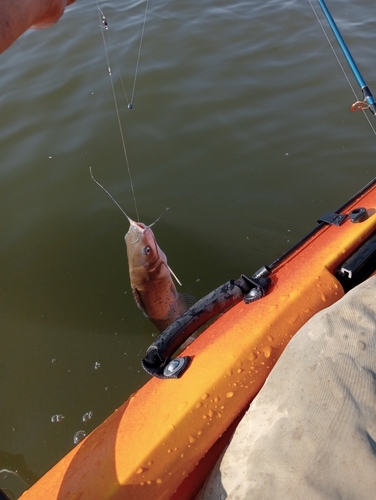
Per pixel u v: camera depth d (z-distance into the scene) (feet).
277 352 5.19
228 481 4.07
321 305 5.68
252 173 13.76
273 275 6.42
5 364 10.09
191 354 5.49
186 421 4.59
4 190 13.78
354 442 3.57
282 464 3.69
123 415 5.02
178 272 11.57
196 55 18.43
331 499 3.33
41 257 12.10
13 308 11.10
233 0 22.35
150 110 15.99
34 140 15.29
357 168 13.62
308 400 3.99
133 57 18.40
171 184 13.61
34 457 8.56
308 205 12.83
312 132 14.82
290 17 20.47
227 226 12.48
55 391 9.59
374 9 20.81
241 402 4.77
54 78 17.88
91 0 23.17
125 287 11.39
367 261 6.24
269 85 16.75
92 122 15.67
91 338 10.48
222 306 6.10
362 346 4.23
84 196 13.43
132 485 4.17
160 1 22.43
